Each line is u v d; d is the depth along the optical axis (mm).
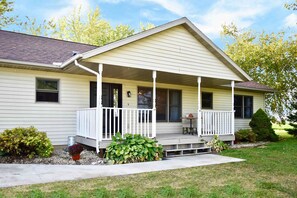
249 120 15969
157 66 9297
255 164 7559
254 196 4688
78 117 9453
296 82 19391
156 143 8766
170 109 12555
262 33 21812
